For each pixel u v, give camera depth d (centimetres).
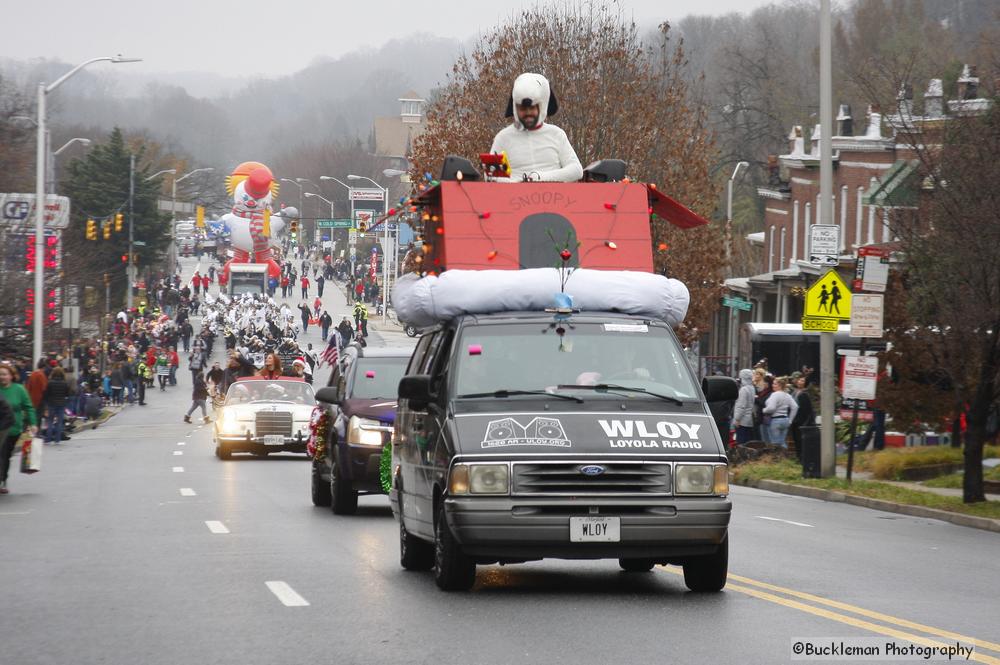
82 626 1695
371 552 2477
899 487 4328
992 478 4425
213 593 1953
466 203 2205
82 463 5291
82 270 9900
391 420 3225
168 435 7600
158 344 13912
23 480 4400
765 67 15725
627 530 1852
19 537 2722
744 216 15575
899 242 4306
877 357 4806
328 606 1828
